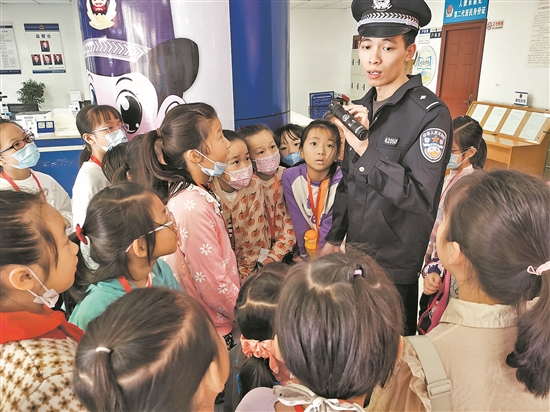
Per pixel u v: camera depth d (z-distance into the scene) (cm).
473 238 73
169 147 142
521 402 78
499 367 77
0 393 71
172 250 117
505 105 543
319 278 67
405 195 137
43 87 844
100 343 58
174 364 57
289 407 66
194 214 140
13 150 197
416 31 140
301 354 63
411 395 79
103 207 103
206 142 142
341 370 62
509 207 71
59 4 810
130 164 154
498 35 557
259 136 186
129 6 185
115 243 102
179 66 191
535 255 70
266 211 202
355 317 61
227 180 175
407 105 144
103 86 204
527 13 509
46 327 78
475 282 77
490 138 516
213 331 65
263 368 99
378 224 154
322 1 862
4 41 809
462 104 641
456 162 181
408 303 162
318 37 991
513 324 75
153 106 197
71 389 70
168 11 184
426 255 164
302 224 201
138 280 112
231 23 195
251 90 211
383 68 142
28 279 75
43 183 229
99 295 103
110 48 194
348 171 164
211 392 63
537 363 73
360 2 140
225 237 151
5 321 73
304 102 1030
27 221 76
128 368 55
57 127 468
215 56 195
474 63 607
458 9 624
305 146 187
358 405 62
